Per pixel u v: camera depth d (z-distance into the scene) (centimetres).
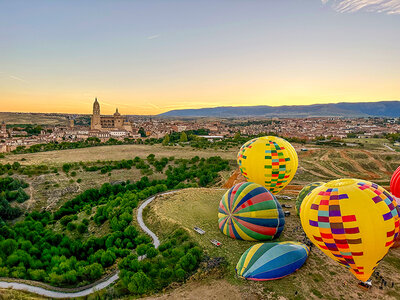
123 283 3597
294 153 5459
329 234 2942
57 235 5428
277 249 3516
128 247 4944
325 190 3114
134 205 6450
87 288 3831
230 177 9350
